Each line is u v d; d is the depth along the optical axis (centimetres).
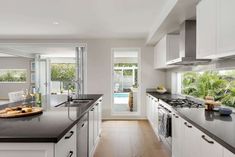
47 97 400
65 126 164
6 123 176
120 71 792
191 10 287
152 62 623
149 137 447
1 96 1169
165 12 327
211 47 202
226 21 174
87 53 625
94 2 323
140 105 626
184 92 468
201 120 204
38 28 494
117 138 441
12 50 807
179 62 343
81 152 229
